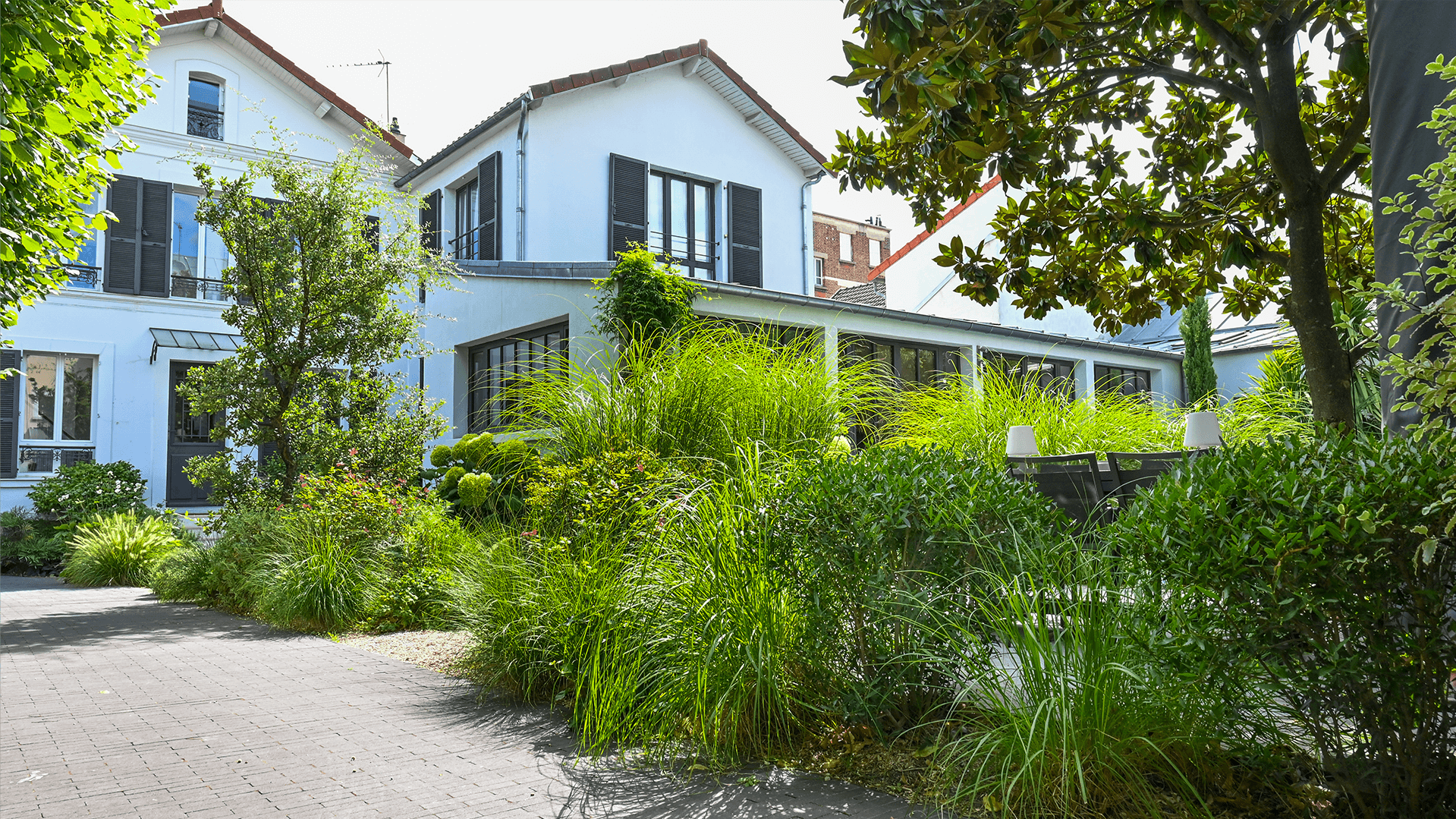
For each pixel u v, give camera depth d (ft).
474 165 56.24
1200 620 8.57
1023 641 9.65
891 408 28.89
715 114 60.39
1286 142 13.34
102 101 19.01
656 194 57.47
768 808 9.72
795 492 12.36
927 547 11.39
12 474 51.01
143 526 40.57
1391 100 11.29
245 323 35.78
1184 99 16.83
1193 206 15.78
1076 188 16.63
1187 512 8.51
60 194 19.49
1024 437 23.02
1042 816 8.86
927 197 16.69
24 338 51.60
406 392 38.24
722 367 24.20
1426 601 7.73
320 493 28.14
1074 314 71.97
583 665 14.05
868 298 84.53
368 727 13.50
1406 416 10.91
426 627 23.17
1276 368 39.17
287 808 10.02
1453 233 7.39
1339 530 7.59
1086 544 10.73
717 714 11.43
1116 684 9.12
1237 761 9.59
